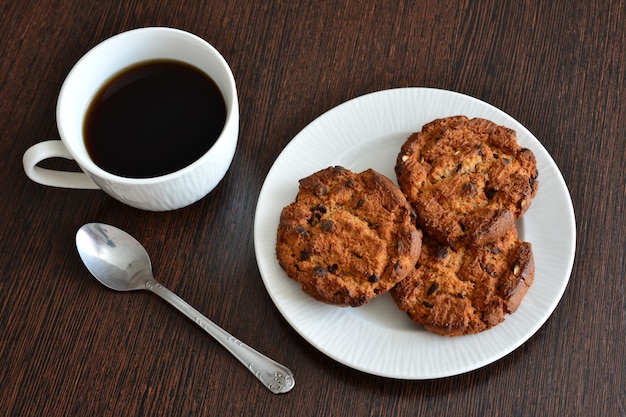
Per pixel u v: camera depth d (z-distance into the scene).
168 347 0.53
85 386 0.52
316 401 0.51
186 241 0.55
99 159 0.52
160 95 0.54
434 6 0.61
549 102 0.58
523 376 0.52
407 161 0.54
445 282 0.52
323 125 0.56
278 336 0.53
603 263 0.54
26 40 0.60
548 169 0.54
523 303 0.52
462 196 0.53
